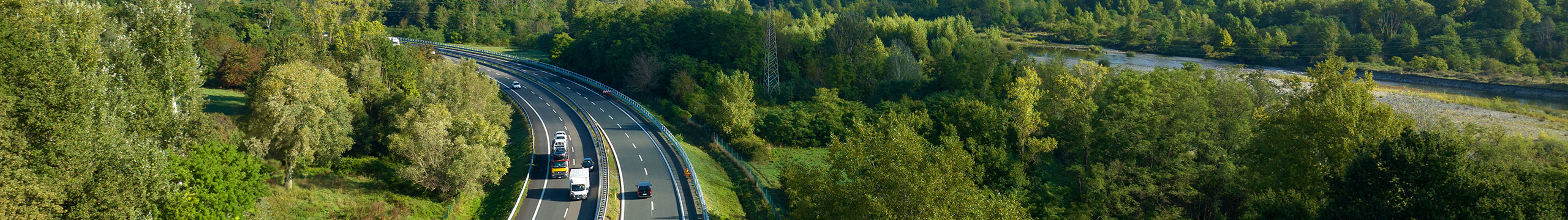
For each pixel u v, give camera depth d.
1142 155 76.12
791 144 100.38
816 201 52.47
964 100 97.00
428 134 63.28
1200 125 76.00
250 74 97.19
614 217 62.28
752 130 97.38
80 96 40.16
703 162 85.56
